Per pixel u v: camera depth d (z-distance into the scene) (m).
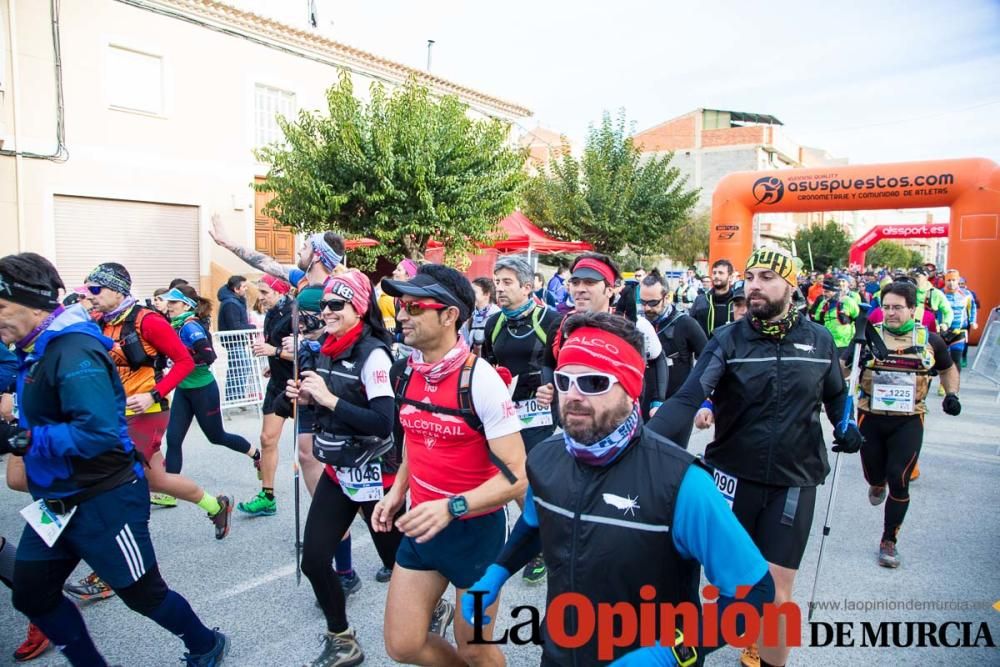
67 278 12.79
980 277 16.61
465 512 2.32
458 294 2.55
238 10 14.80
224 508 4.74
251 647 3.39
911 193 17.08
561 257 18.27
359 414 2.97
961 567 4.40
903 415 4.55
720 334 3.21
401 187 12.92
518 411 4.41
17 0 11.87
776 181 18.45
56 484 2.65
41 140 12.29
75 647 2.85
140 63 13.63
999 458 7.19
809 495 3.02
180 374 4.34
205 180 14.68
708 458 3.26
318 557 3.04
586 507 1.78
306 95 16.59
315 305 3.87
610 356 1.73
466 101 21.31
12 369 4.08
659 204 23.62
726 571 1.65
